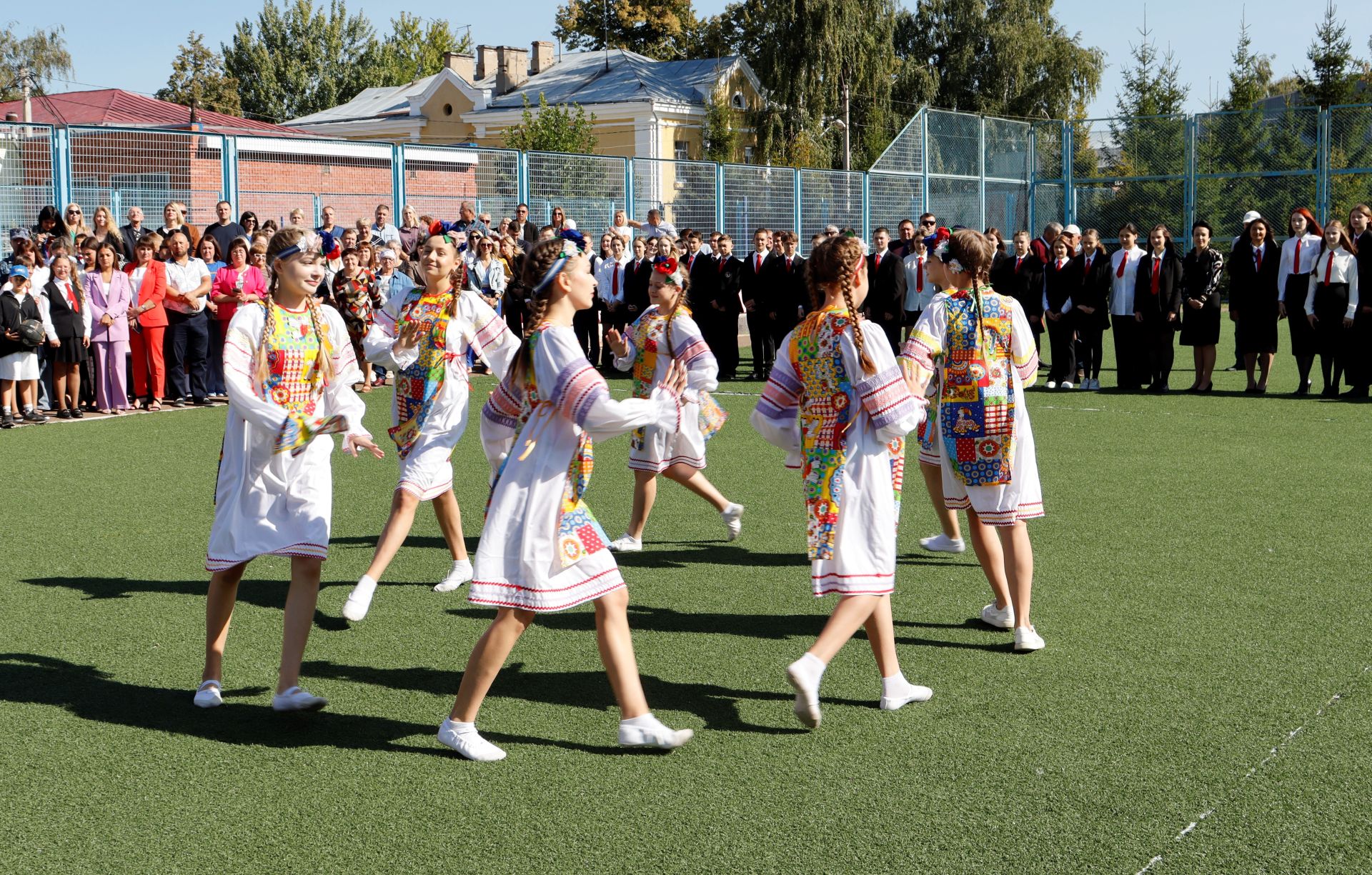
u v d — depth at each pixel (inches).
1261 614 209.8
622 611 153.6
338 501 321.4
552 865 126.7
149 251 507.5
